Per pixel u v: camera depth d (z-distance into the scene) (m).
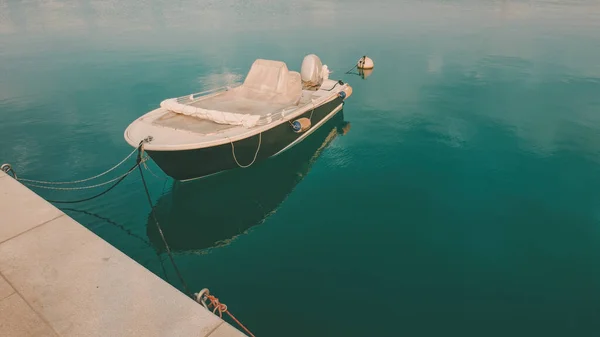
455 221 8.00
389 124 13.45
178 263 6.92
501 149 11.15
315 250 7.25
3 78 17.66
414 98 16.00
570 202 8.48
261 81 11.95
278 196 9.31
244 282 6.39
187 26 31.89
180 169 8.98
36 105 14.40
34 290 3.62
